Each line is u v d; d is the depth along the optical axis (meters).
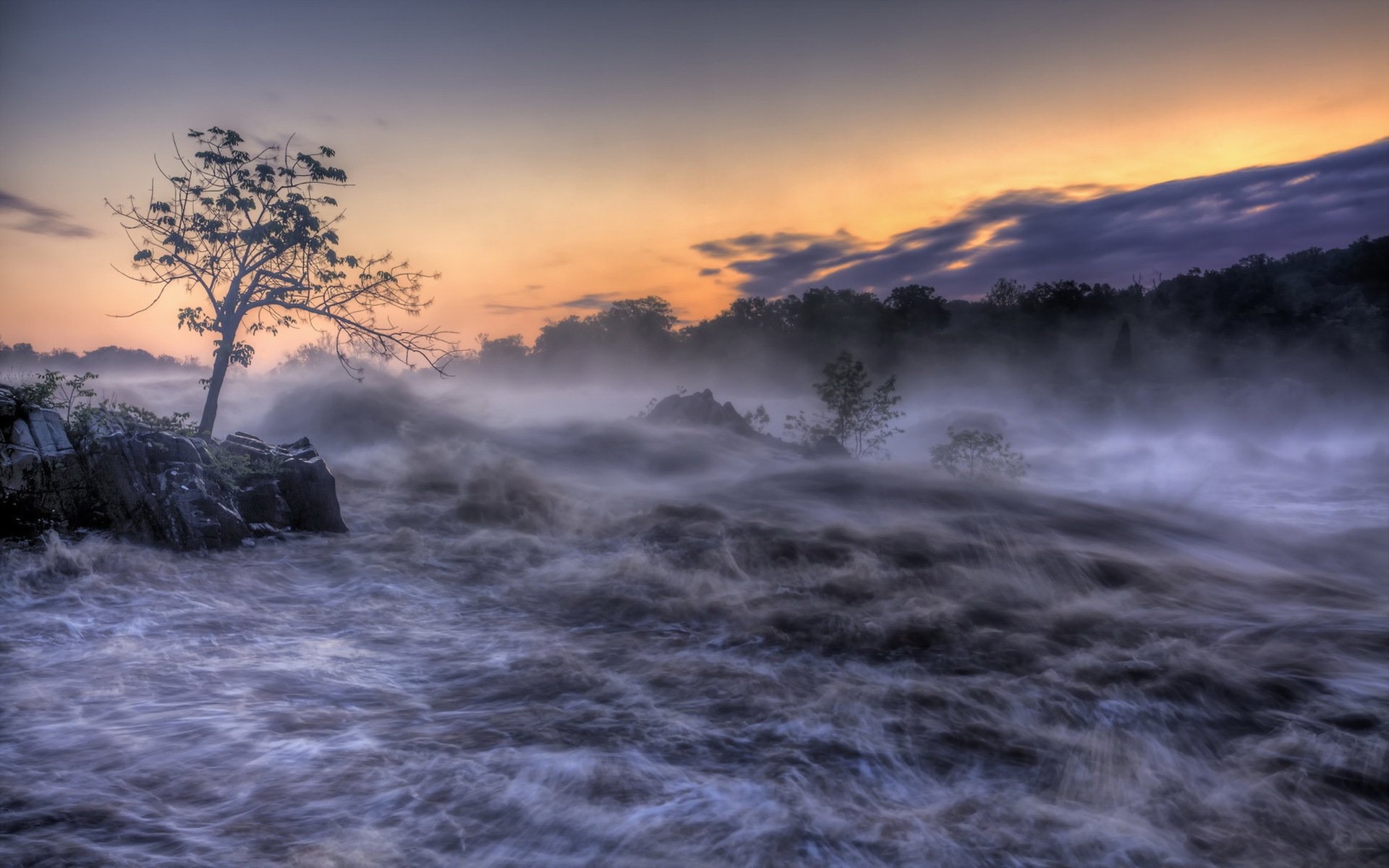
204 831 4.50
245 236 18.47
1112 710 6.86
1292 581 12.89
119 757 5.39
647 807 4.94
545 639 8.61
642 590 10.62
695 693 7.01
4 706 6.18
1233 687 7.45
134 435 11.64
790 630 9.11
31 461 11.28
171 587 9.84
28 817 4.57
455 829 4.62
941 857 4.49
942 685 7.36
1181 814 5.12
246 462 12.93
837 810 4.99
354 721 6.16
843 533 14.81
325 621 9.01
